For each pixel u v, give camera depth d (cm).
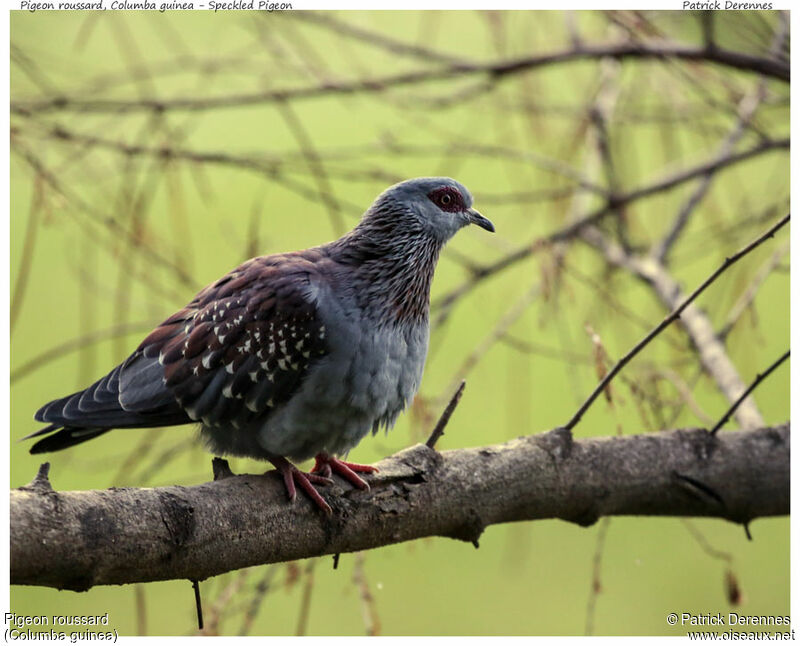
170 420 792
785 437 832
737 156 1005
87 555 570
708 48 957
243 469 941
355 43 1180
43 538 551
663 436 819
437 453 743
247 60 940
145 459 1116
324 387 769
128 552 588
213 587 944
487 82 1006
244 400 771
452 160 1174
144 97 905
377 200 844
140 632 770
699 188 1119
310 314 767
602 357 768
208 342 776
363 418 795
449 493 730
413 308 830
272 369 765
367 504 704
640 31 984
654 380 906
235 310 776
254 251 898
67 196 816
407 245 830
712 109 1070
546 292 895
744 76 1073
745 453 821
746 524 840
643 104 1106
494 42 1002
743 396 803
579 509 789
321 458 812
